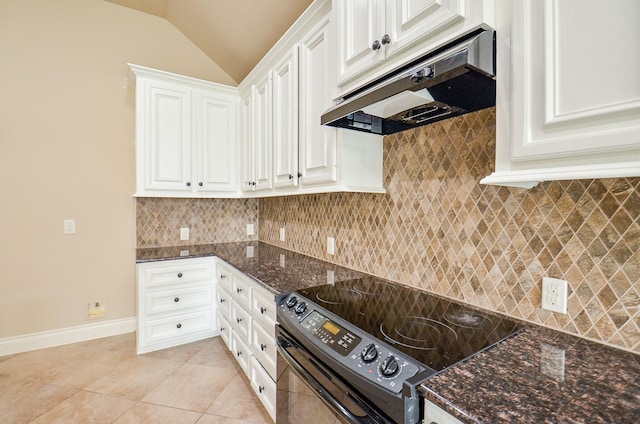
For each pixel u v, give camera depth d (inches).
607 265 35.9
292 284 65.9
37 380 84.7
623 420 23.9
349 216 77.8
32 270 101.1
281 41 77.0
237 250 109.7
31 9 98.6
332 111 51.8
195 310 105.5
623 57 23.0
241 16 97.3
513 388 28.3
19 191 98.7
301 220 100.3
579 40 25.4
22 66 97.9
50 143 102.2
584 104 25.2
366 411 34.8
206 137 109.0
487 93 42.8
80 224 107.2
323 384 42.8
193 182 106.9
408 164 60.9
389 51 41.9
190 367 91.7
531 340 37.9
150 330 98.9
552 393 27.5
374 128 61.4
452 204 52.9
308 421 48.4
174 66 120.6
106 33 109.2
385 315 46.9
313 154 67.6
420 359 33.9
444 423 27.3
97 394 79.0
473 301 50.1
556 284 40.1
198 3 102.0
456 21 34.1
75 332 107.3
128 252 114.9
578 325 38.4
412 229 60.4
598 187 36.5
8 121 96.7
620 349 34.9
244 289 79.9
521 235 43.8
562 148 26.5
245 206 131.3
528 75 28.8
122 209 113.3
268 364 65.4
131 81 111.3
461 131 51.4
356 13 48.4
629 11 22.7
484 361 33.2
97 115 108.6
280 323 57.6
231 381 85.2
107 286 111.9
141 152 98.4
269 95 88.3
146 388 81.7
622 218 34.7
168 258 100.2
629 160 23.4
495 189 46.9
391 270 65.5
